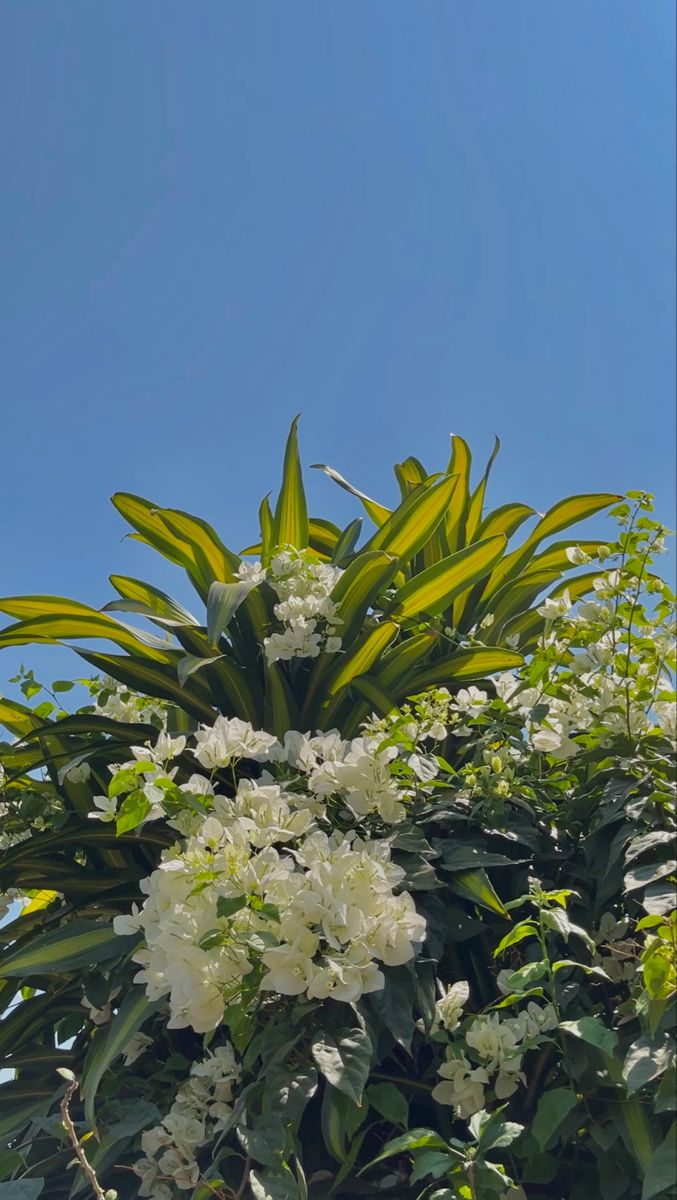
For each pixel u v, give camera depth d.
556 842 1.59
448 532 2.43
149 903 1.33
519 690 1.66
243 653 1.99
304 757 1.54
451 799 1.63
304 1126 1.42
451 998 1.32
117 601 2.04
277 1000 1.30
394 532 2.07
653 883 1.38
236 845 1.29
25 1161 1.50
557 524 2.34
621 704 1.52
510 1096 1.35
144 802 1.35
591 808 1.58
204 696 1.94
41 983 1.91
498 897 1.59
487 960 1.55
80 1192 1.50
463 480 2.43
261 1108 1.30
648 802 1.41
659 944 1.16
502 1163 1.33
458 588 2.01
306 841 1.34
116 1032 1.38
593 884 1.52
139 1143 1.49
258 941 1.21
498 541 1.95
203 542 2.02
